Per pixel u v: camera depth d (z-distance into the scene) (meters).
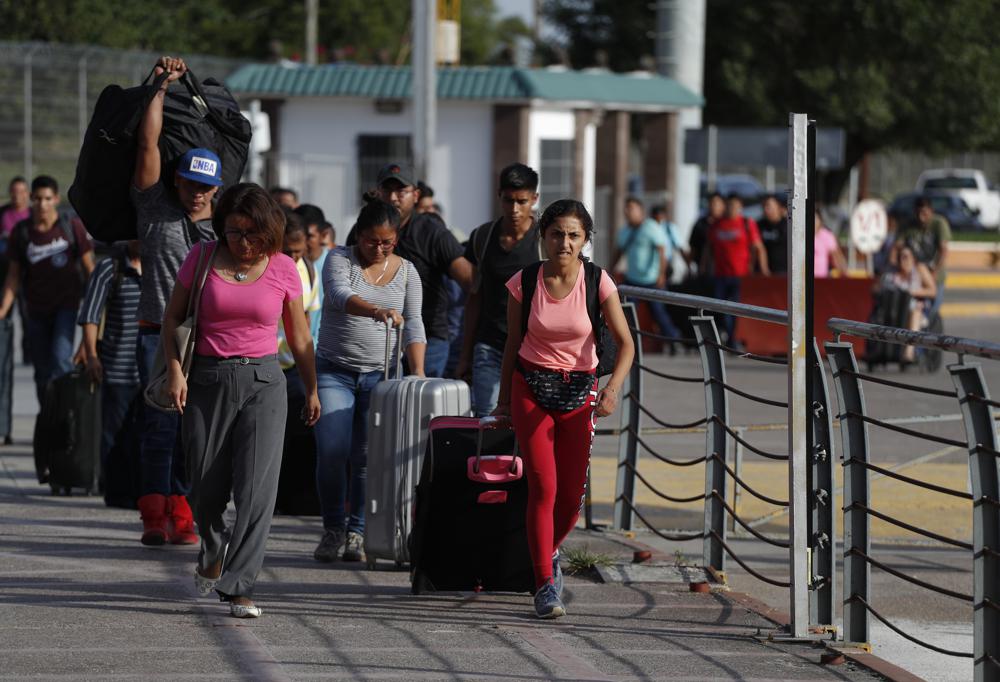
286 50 100.38
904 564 18.75
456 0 80.38
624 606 14.34
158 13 77.62
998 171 116.12
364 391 16.02
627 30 83.50
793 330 12.82
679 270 52.16
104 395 18.83
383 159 51.78
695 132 42.69
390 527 15.12
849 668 12.24
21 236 23.62
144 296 15.97
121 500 18.86
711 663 12.27
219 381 13.13
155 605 13.74
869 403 32.97
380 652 12.27
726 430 15.41
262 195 13.09
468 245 16.77
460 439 14.16
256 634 12.76
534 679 11.59
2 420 24.41
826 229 40.41
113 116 15.56
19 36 69.44
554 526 13.83
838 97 78.88
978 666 11.10
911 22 78.25
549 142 51.69
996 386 37.53
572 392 13.26
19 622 13.00
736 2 79.00
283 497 18.92
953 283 69.25
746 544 19.28
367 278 15.98
